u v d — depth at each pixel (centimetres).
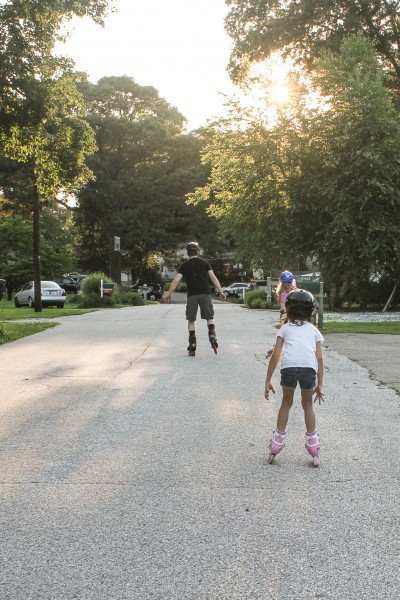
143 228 6381
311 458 521
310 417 503
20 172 4619
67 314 2552
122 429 620
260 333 1540
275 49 3653
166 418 665
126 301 4316
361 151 2405
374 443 565
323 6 3372
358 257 2511
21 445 563
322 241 2528
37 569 325
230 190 3067
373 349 1193
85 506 412
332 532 368
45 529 375
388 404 726
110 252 6662
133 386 851
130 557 338
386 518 389
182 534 367
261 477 471
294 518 390
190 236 6900
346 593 299
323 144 2570
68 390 825
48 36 1803
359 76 2558
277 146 2627
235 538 361
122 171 6812
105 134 6359
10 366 1041
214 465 502
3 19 1647
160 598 296
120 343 1371
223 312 2548
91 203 6706
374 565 327
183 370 981
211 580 312
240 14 3712
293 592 301
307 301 516
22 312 2809
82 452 539
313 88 2691
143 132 6372
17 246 4903
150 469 491
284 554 340
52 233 5791
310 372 500
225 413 686
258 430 615
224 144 2766
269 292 3011
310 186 2519
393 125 2478
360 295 2902
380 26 3456
